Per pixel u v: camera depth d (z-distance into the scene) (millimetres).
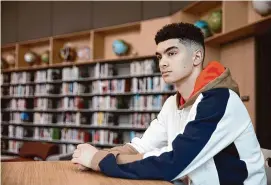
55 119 6754
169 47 1087
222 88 1045
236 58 3947
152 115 5277
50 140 6637
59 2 7500
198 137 958
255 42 3658
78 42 6816
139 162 982
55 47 6887
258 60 3656
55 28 7504
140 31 5547
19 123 7254
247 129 1050
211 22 3865
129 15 6316
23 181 896
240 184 1039
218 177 1012
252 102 3652
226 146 1016
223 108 998
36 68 7059
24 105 7230
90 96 6270
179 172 953
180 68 1092
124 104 5695
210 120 981
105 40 6363
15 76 7469
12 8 8398
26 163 1217
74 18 7184
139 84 5414
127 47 5883
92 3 6902
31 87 7160
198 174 1002
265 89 3660
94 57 6148
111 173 983
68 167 1141
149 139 1290
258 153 1088
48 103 6816
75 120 6316
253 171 1050
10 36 8375
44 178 941
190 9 4453
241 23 3711
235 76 3949
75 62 6340
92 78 6055
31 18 8000
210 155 979
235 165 1027
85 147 1110
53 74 6730
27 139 7117
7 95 7617
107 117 5844
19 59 7504
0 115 7617
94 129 6105
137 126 5430
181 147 954
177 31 1076
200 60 1116
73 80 6359
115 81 5738
